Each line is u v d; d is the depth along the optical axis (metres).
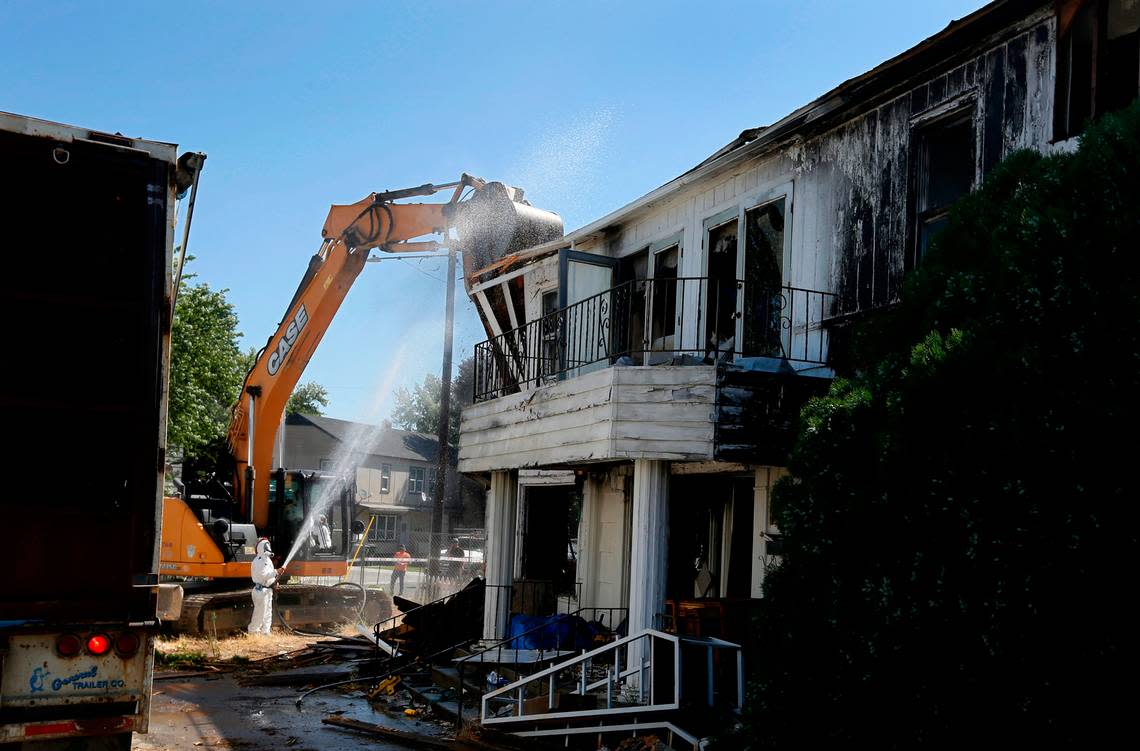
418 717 10.38
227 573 17.39
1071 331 4.41
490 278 15.96
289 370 17.14
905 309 5.88
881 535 5.04
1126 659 3.96
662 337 12.34
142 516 5.46
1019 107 7.60
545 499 15.50
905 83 8.72
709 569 11.32
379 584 31.59
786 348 9.98
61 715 5.19
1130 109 4.92
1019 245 4.85
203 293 38.56
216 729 9.81
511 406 11.87
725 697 8.52
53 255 5.58
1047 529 4.21
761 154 10.59
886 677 4.71
